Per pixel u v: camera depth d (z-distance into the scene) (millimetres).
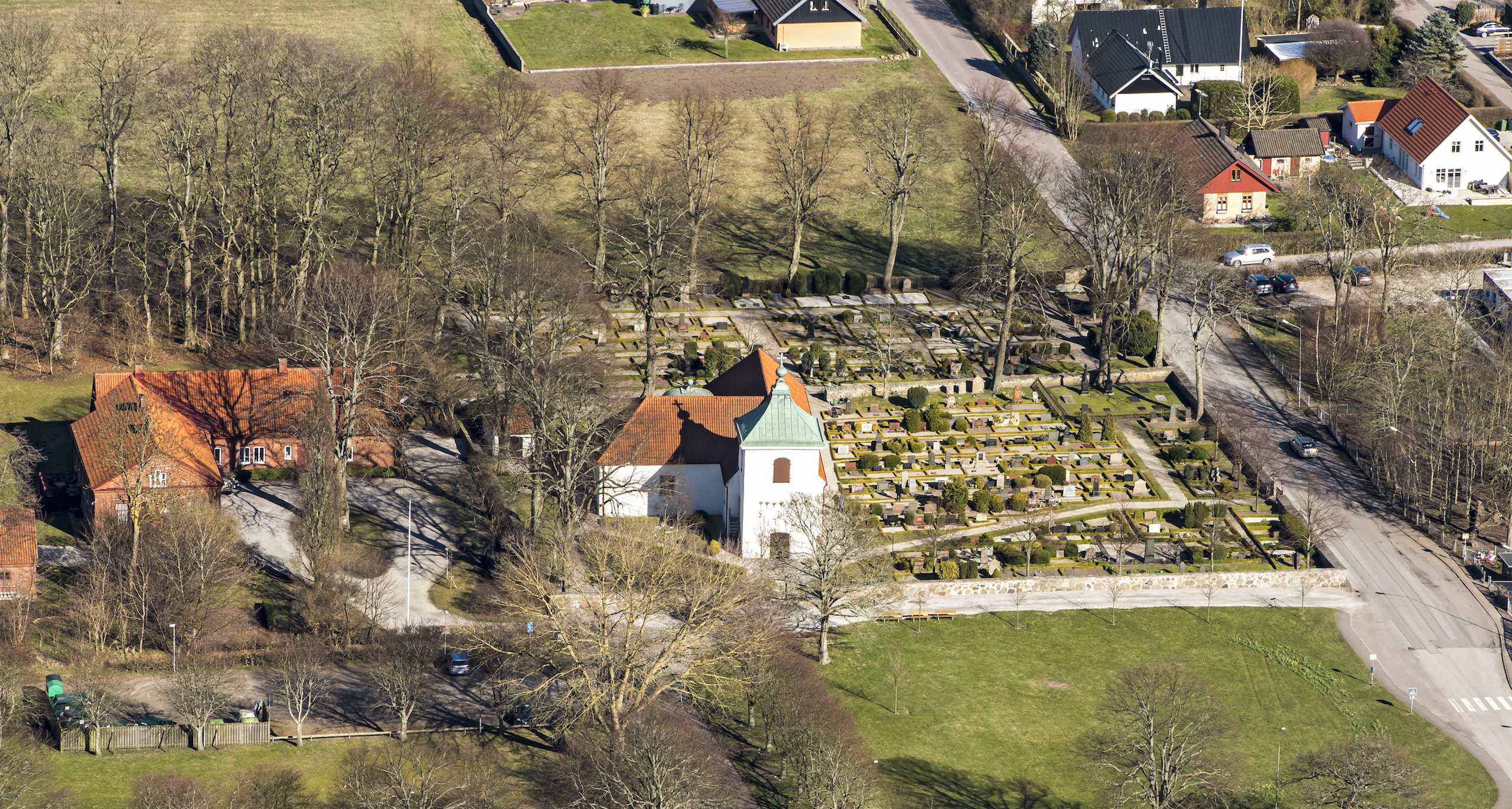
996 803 172375
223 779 167875
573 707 175500
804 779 168625
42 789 162875
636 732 169500
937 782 174875
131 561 192250
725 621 183000
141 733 172875
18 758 162875
